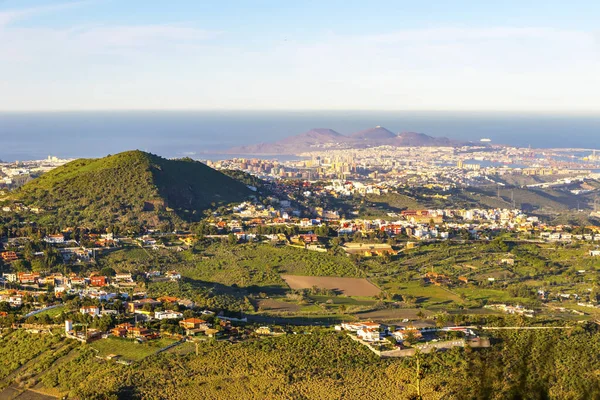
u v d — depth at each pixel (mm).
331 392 187375
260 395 186625
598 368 147875
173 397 186125
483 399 105562
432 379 182500
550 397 103625
